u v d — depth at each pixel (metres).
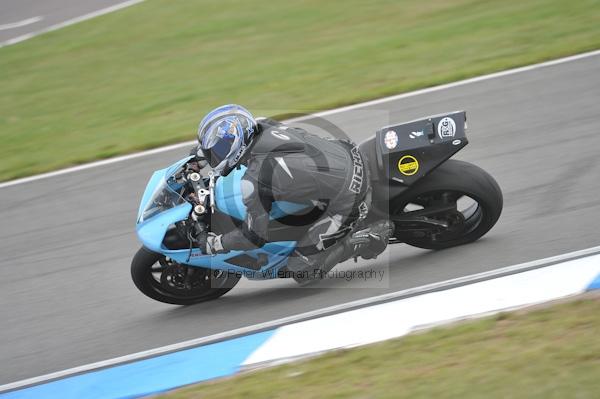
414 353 17.61
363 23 55.34
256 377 18.02
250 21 60.56
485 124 32.91
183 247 21.48
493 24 48.66
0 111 48.53
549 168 27.72
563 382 14.86
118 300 23.72
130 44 59.59
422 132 21.73
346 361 17.89
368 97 38.16
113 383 18.98
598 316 17.47
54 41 64.44
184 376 18.72
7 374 20.55
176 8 67.69
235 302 22.70
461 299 19.81
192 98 44.22
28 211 31.75
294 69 46.41
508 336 17.45
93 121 43.28
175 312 22.58
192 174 21.14
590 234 22.27
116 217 29.72
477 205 22.94
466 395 15.19
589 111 32.22
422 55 44.66
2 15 76.06
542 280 19.95
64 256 27.31
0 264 27.56
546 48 41.53
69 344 21.59
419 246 22.89
